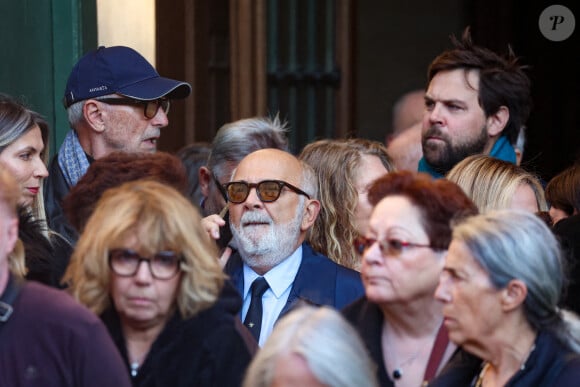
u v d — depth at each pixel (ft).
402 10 84.64
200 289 32.63
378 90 84.53
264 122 49.44
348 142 46.88
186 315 32.86
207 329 32.89
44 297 30.55
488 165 42.83
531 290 30.37
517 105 50.29
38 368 30.01
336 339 26.53
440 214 33.30
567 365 30.14
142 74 49.39
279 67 72.38
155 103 49.44
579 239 42.78
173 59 66.18
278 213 40.93
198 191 56.80
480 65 49.90
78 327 30.19
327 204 45.19
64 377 30.04
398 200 33.65
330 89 73.56
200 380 32.71
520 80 50.29
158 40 64.54
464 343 31.01
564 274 32.55
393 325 34.68
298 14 72.54
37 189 43.32
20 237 39.24
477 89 49.70
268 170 41.16
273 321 40.83
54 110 59.47
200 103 68.85
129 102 48.80
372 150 46.39
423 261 33.17
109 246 32.17
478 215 31.78
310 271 41.50
